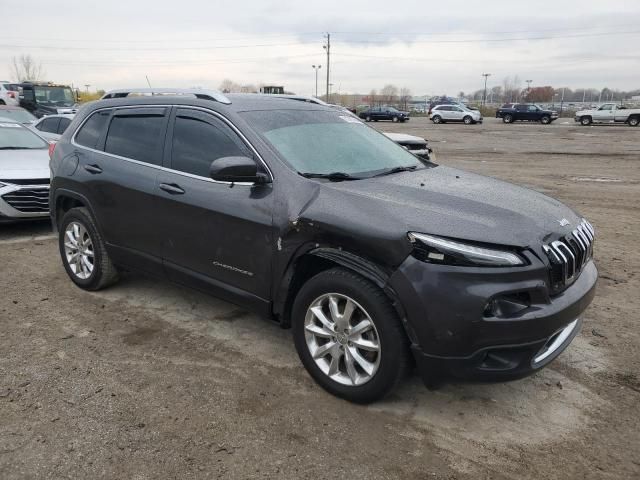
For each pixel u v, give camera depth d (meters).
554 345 3.29
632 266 6.21
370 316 3.17
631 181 12.65
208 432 3.13
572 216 3.69
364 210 3.23
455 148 21.86
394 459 2.94
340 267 3.35
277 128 3.99
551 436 3.15
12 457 2.90
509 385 3.69
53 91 28.91
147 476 2.78
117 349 4.11
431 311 2.94
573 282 3.33
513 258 2.95
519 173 14.18
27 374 3.71
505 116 45.00
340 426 3.21
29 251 6.70
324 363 3.53
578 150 20.67
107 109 5.00
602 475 2.83
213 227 3.88
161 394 3.51
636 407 3.45
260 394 3.53
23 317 4.66
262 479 2.77
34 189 7.30
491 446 3.06
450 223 3.06
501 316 2.92
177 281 4.35
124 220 4.60
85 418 3.24
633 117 38.53
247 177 3.55
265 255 3.62
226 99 4.17
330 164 3.89
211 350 4.12
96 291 5.28
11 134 8.82
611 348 4.21
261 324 4.59
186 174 4.14
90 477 2.77
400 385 3.38
